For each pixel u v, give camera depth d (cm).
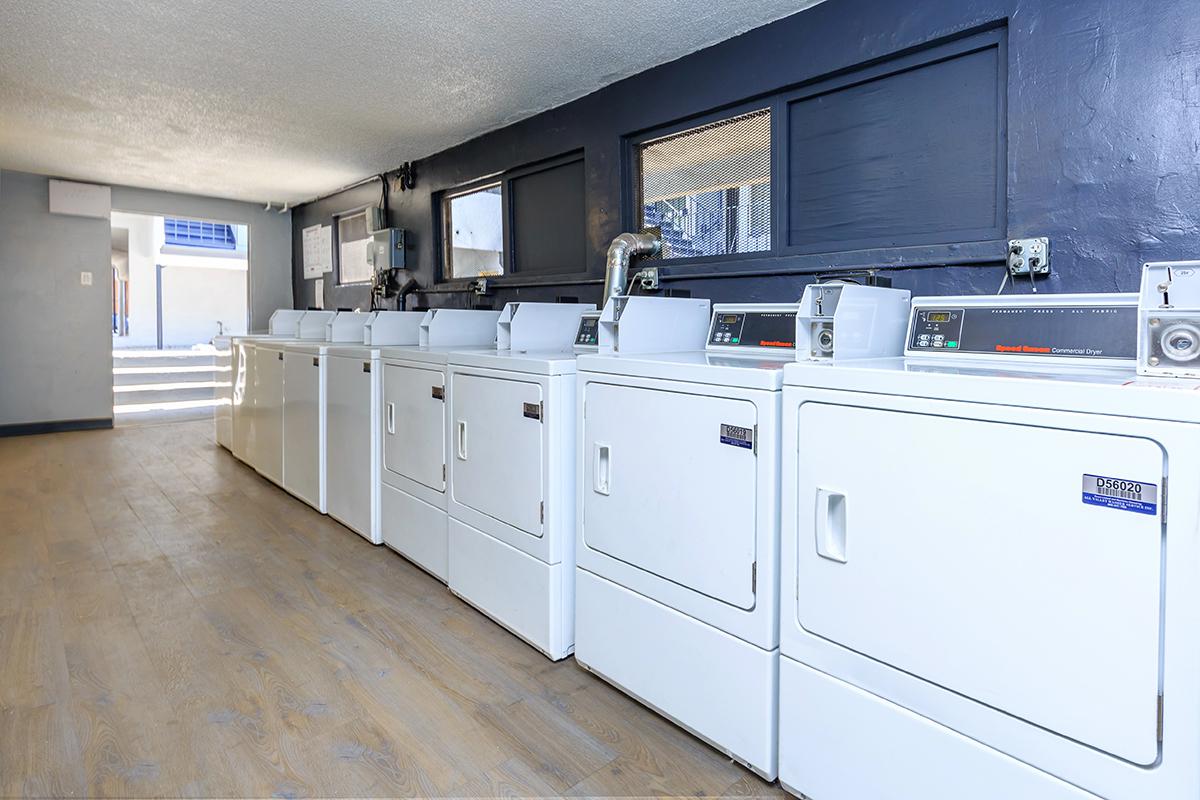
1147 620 101
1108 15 177
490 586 239
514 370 223
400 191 502
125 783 153
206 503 388
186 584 270
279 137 422
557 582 213
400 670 207
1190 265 133
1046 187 191
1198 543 96
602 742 173
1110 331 160
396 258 492
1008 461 115
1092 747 108
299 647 220
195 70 313
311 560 300
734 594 160
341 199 591
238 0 246
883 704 134
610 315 238
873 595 134
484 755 167
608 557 195
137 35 277
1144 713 102
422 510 284
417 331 384
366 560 301
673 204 308
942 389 122
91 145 448
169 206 612
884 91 233
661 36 270
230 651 216
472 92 338
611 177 327
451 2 245
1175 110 169
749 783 158
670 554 175
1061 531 109
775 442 152
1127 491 102
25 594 256
